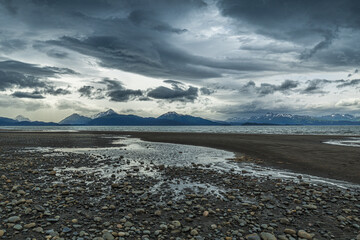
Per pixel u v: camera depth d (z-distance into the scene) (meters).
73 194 10.28
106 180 13.13
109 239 6.15
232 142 36.84
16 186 10.97
